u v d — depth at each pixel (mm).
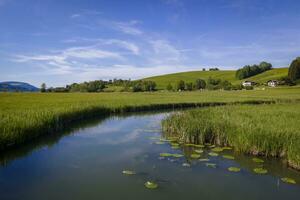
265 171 10117
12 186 8820
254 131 12867
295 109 25125
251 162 11328
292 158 10648
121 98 51062
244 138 12734
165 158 11883
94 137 16422
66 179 9422
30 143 14641
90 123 22344
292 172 10203
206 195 8188
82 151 13102
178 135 16594
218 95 64688
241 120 16656
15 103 35031
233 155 12328
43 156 12188
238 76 143750
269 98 50531
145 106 34688
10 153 12680
